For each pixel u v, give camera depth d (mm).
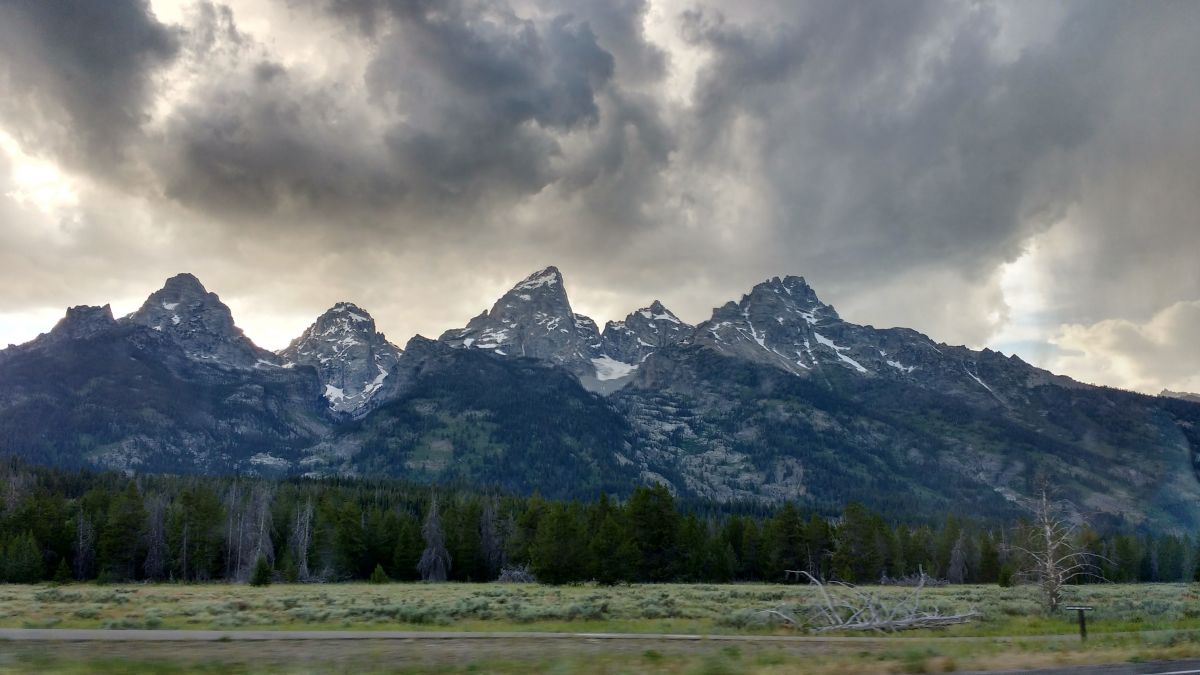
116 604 52969
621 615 44344
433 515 117500
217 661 21781
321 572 113188
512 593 72688
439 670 20516
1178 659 22328
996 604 53844
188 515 113500
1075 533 51594
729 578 110562
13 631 30250
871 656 23859
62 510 118125
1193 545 142750
